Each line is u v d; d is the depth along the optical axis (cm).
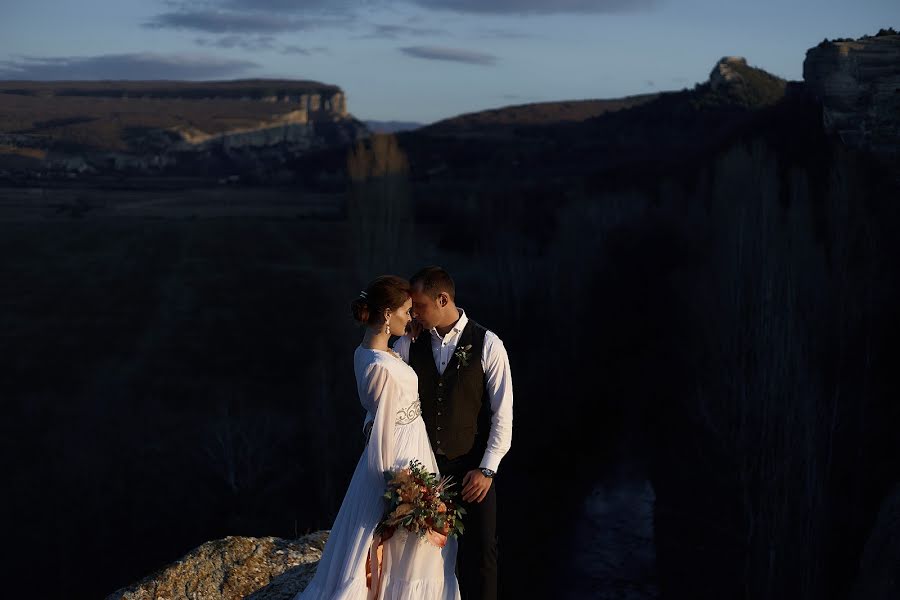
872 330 2634
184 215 9688
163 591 482
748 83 14400
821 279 2644
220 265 7269
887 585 1605
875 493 2234
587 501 3183
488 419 407
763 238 2697
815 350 2558
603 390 3928
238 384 4728
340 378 3941
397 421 376
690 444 3259
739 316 2717
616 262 4631
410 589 374
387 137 4497
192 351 5250
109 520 3288
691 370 3484
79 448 3841
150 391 4606
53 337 5472
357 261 4478
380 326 381
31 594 2934
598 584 2639
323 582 375
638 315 4344
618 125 14712
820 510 2114
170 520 3297
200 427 4119
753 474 2473
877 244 2761
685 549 2695
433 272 390
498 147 13762
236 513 3322
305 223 9200
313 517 3244
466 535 399
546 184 7338
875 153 3959
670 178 5788
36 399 4469
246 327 5669
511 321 4262
